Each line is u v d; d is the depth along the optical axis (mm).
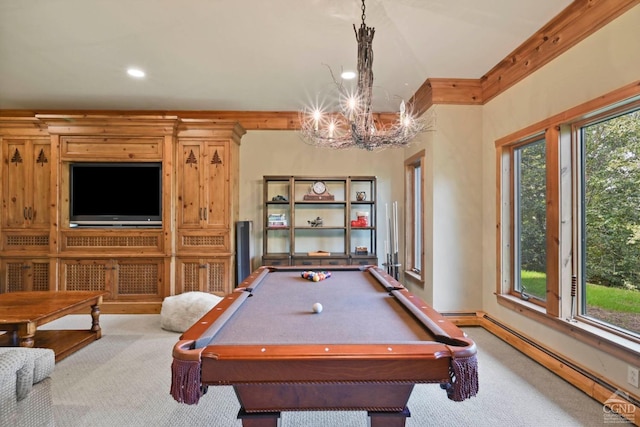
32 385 1677
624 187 2156
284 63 3275
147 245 4375
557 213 2559
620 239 2184
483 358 2840
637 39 1937
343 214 4863
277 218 4664
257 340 1371
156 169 4449
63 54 3096
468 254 3762
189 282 4406
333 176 4684
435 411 2080
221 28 2668
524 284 3211
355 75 3531
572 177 2531
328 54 3094
